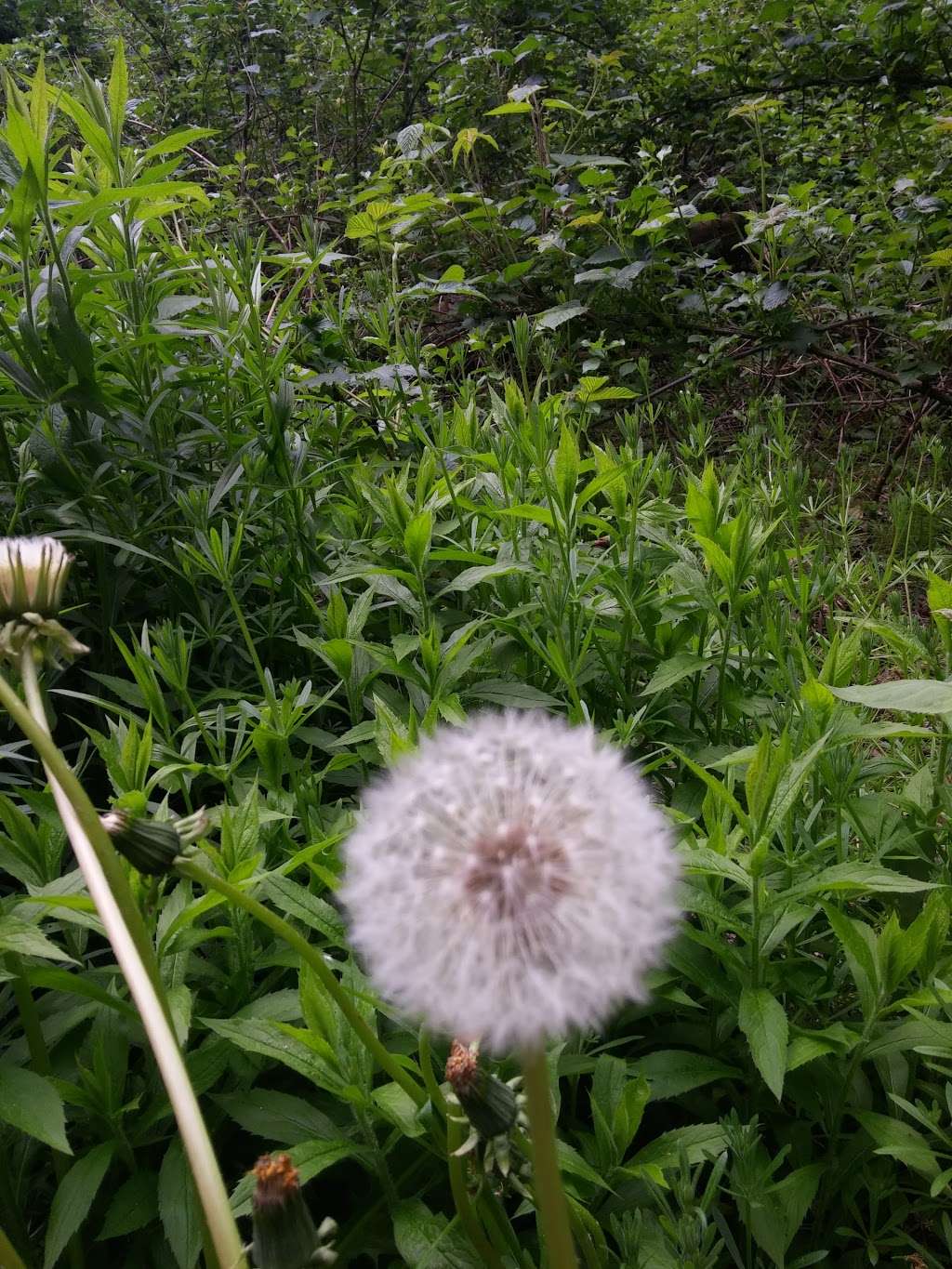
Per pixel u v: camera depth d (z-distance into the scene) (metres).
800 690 0.38
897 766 0.38
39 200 0.44
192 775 0.34
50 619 0.20
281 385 0.52
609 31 1.29
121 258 0.53
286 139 1.50
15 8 1.64
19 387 0.47
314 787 0.36
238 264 0.56
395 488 0.45
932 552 0.66
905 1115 0.29
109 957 0.35
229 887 0.19
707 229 1.18
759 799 0.27
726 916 0.27
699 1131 0.26
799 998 0.29
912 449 0.86
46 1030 0.27
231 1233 0.16
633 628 0.45
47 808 0.29
